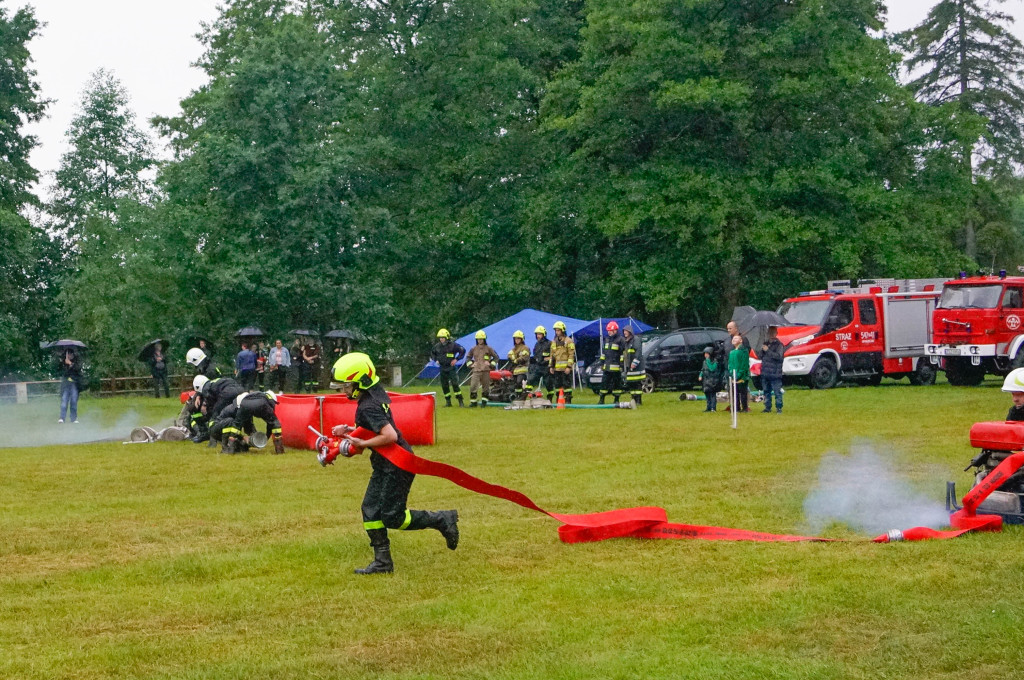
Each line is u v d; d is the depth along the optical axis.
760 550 8.03
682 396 26.91
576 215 43.50
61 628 6.38
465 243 45.81
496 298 47.97
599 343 36.56
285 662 5.54
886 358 31.06
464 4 46.69
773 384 21.88
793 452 14.45
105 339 47.44
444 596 6.94
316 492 11.98
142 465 15.12
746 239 38.16
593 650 5.58
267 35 47.34
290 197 43.28
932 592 6.52
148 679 5.36
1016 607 6.04
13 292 51.00
